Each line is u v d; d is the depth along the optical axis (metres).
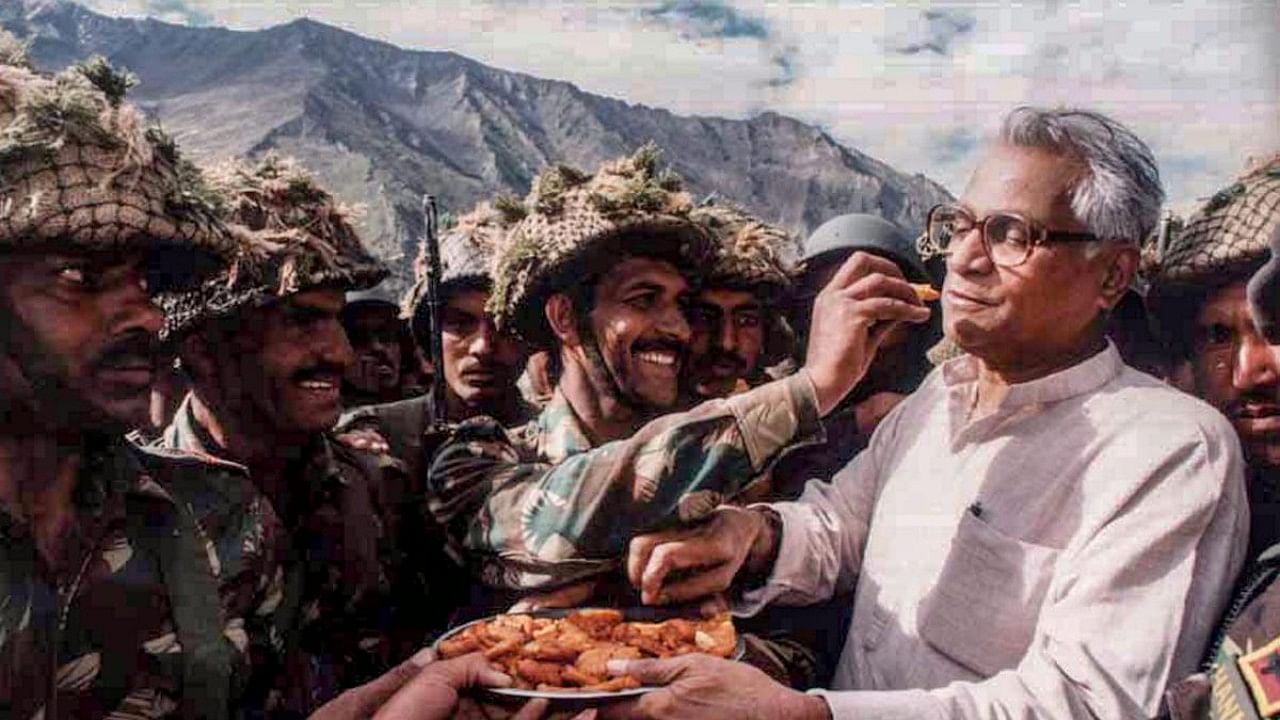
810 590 1.37
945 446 1.27
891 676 1.24
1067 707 1.06
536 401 1.59
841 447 1.54
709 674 1.11
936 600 1.19
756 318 1.52
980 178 1.17
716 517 1.31
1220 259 1.32
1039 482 1.15
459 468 1.34
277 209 1.24
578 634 1.18
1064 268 1.13
